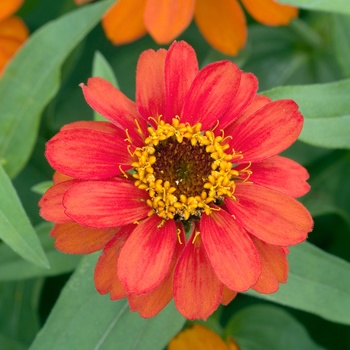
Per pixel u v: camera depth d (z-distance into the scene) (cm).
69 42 31
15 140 32
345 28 33
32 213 36
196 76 26
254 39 38
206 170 27
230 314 36
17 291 35
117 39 33
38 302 36
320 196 35
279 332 33
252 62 38
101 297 28
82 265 28
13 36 34
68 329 28
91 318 28
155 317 28
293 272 29
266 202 26
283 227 25
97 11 31
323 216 36
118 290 26
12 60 31
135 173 27
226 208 27
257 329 33
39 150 36
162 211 26
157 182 26
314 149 36
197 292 26
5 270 31
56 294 36
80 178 26
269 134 26
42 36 31
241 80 27
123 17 33
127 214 26
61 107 37
